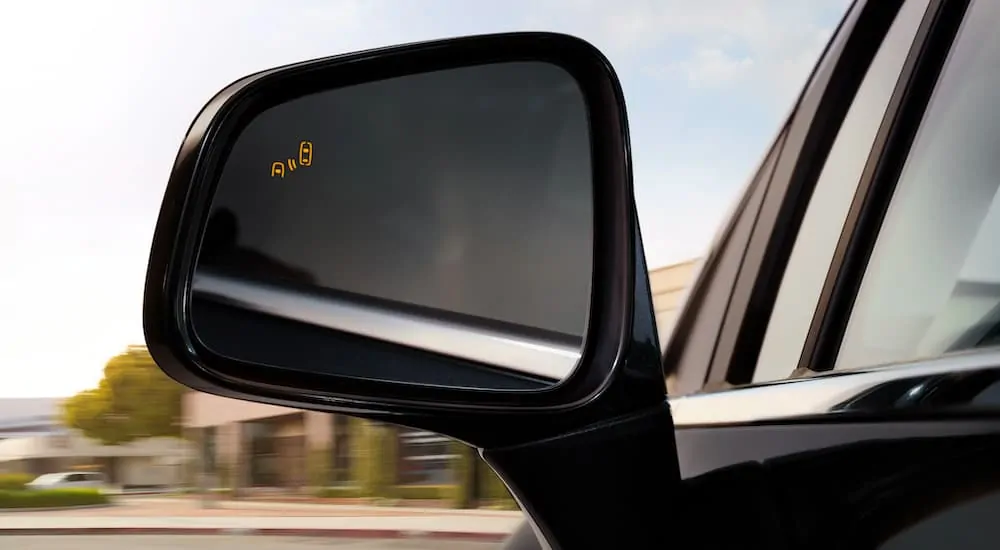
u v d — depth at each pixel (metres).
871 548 0.68
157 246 0.64
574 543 0.66
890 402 0.70
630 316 0.69
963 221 1.07
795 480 0.78
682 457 1.04
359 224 0.70
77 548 7.03
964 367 0.63
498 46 0.75
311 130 0.71
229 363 0.64
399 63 0.75
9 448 9.42
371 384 0.67
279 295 0.67
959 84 1.23
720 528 0.75
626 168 0.71
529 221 0.72
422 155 0.74
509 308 0.71
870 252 1.33
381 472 6.32
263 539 6.41
